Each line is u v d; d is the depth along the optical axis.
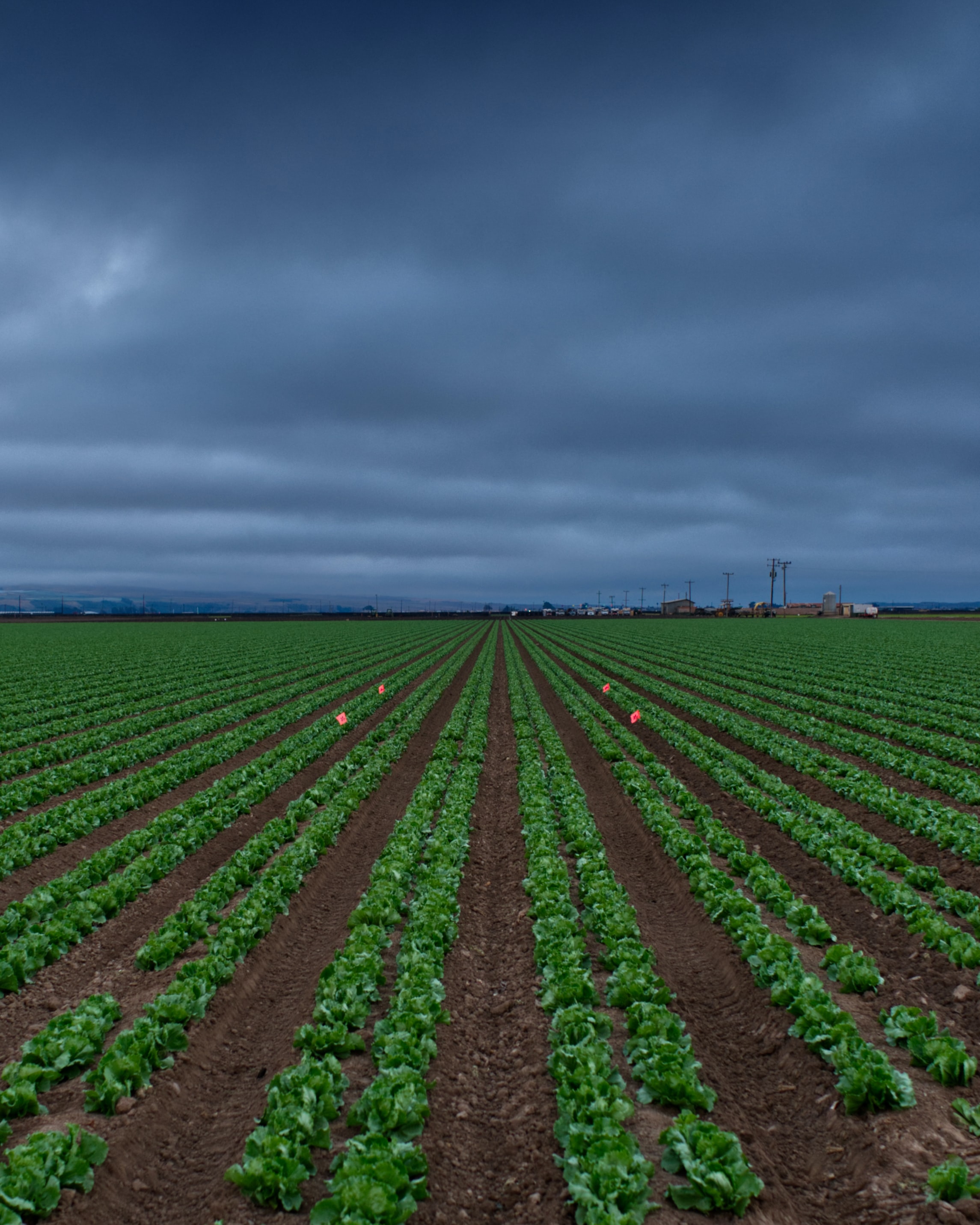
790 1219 6.06
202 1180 6.56
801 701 34.69
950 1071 7.44
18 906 11.42
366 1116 6.96
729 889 12.09
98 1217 6.10
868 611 163.12
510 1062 8.18
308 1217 6.09
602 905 11.42
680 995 9.55
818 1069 7.76
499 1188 6.44
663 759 23.11
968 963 9.58
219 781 19.27
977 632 95.56
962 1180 6.00
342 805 17.28
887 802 16.64
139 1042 7.84
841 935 11.07
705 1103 7.21
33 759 22.78
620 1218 5.72
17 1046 8.54
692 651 68.75
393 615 185.25
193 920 11.05
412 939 10.35
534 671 50.94
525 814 16.45
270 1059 8.31
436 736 26.81
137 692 38.19
